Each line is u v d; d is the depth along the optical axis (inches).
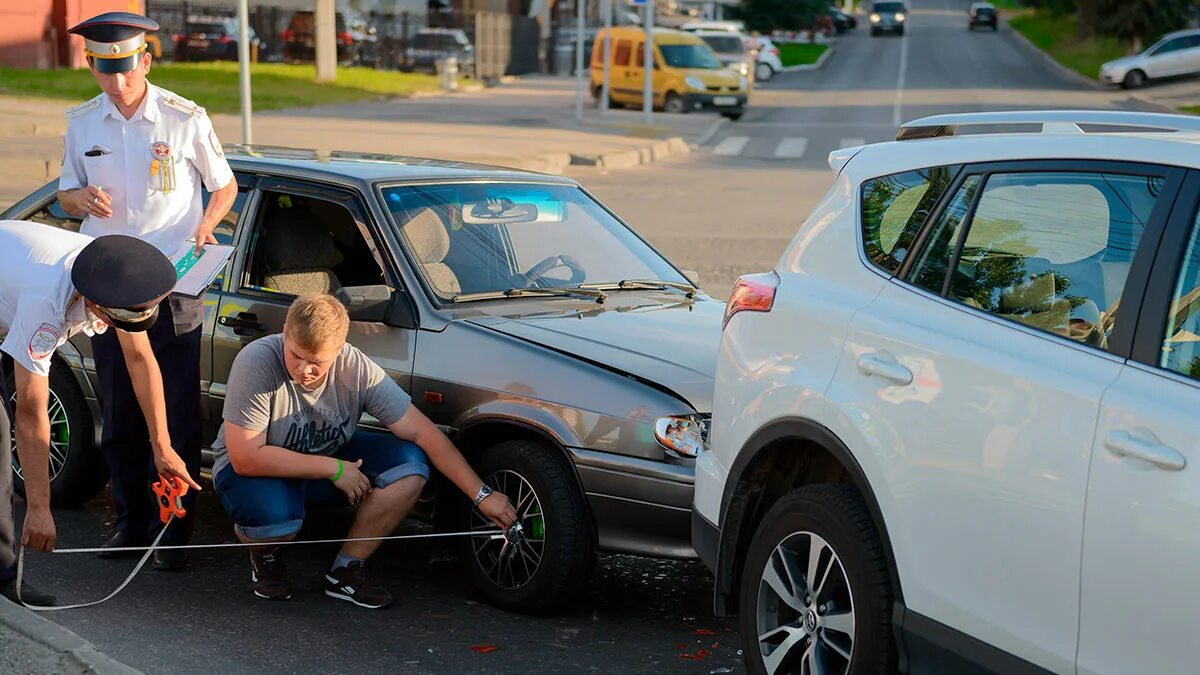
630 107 1358.3
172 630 200.1
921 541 146.6
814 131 1243.8
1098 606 128.4
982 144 159.9
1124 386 131.2
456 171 253.8
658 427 199.6
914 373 150.2
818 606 160.6
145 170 219.3
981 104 1535.4
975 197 157.1
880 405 152.9
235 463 206.7
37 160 678.5
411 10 1984.5
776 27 2871.6
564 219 257.4
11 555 189.6
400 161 263.1
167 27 1640.0
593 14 2420.0
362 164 250.5
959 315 151.2
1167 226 135.9
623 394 203.3
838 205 174.2
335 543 244.5
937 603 144.9
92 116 219.9
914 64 2342.5
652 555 202.2
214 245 220.4
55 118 853.2
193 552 237.8
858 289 164.7
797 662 165.3
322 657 191.8
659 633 206.2
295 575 227.1
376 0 1961.1
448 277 231.1
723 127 1270.9
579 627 207.5
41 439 183.3
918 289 157.8
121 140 218.8
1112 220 142.0
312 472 207.8
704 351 218.4
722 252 564.7
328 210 242.4
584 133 1058.7
